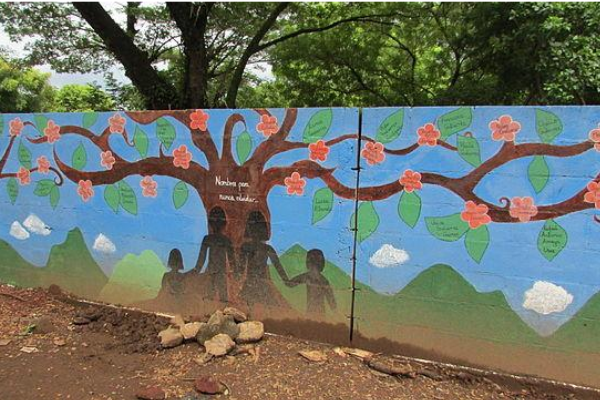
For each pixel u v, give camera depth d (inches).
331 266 144.0
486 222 127.6
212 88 633.0
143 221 167.6
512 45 328.2
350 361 137.4
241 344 146.5
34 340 150.4
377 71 602.5
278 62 618.8
